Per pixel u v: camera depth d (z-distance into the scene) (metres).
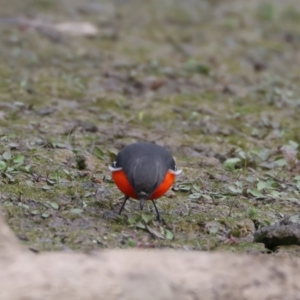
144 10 28.67
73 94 17.55
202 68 20.84
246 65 22.38
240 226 10.28
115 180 9.95
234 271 8.16
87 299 7.56
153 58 21.86
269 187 12.18
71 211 10.11
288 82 20.73
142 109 17.03
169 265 8.07
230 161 13.15
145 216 10.02
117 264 7.96
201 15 28.86
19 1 26.88
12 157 12.20
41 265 7.81
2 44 21.06
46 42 21.89
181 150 14.27
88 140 14.18
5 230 8.52
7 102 16.08
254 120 16.88
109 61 20.88
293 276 8.29
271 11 29.31
